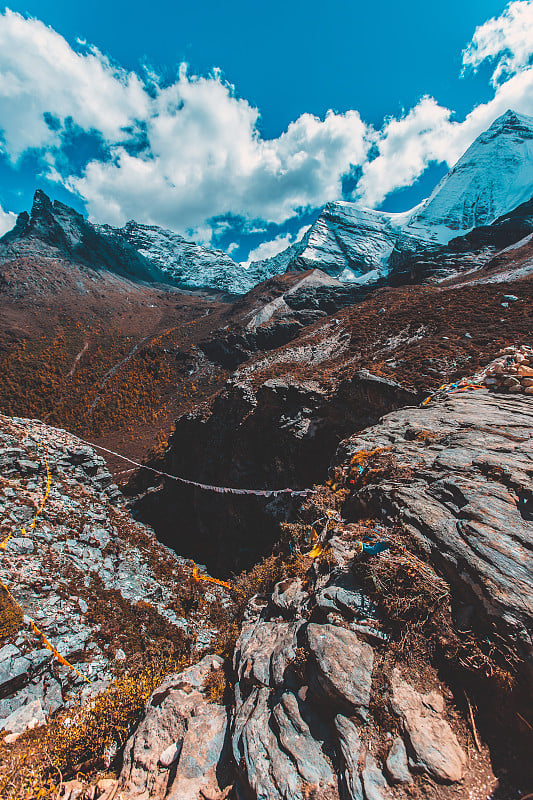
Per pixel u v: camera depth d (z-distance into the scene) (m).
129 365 132.50
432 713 3.44
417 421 10.30
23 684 9.51
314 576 6.08
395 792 3.02
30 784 4.57
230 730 4.34
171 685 5.55
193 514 39.91
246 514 30.22
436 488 6.03
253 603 7.31
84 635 12.14
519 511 4.82
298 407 29.09
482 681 3.48
